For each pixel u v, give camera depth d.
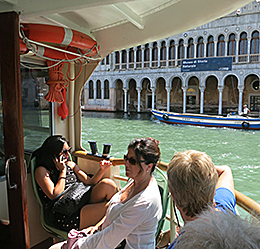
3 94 1.71
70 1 1.50
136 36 2.61
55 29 2.17
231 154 13.16
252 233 0.61
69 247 1.78
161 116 24.95
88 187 2.54
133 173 1.75
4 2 1.65
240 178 9.73
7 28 1.65
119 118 31.27
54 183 2.56
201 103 33.59
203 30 32.62
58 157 2.53
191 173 1.02
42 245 2.87
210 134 18.89
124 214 1.65
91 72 3.33
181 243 0.67
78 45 2.40
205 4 2.08
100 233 1.69
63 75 3.10
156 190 1.74
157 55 36.88
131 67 39.28
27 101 2.97
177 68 34.81
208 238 0.61
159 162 2.30
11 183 1.76
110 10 2.32
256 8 29.73
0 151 2.41
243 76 31.11
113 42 2.73
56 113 3.31
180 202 1.06
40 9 1.59
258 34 30.28
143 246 1.68
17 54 1.68
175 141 16.58
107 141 16.59
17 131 1.70
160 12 2.35
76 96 3.49
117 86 42.31
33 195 2.80
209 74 32.75
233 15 30.86
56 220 2.41
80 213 2.36
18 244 1.82
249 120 20.39
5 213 2.44
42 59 3.03
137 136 18.28
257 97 33.09
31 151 3.06
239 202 1.49
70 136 3.47
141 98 40.91
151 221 1.68
